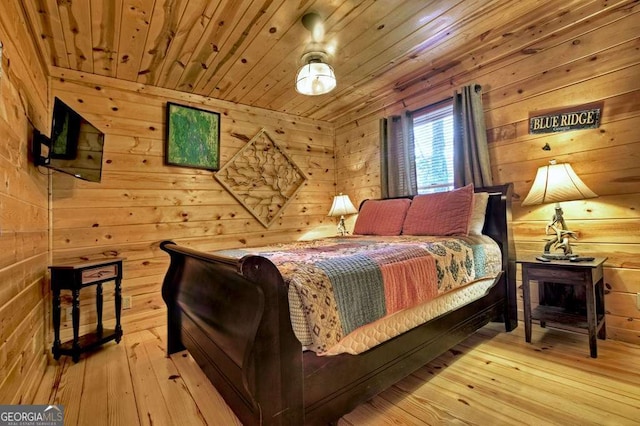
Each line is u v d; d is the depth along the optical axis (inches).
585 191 76.0
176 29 83.0
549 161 91.5
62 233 96.0
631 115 78.2
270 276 43.7
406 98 131.9
